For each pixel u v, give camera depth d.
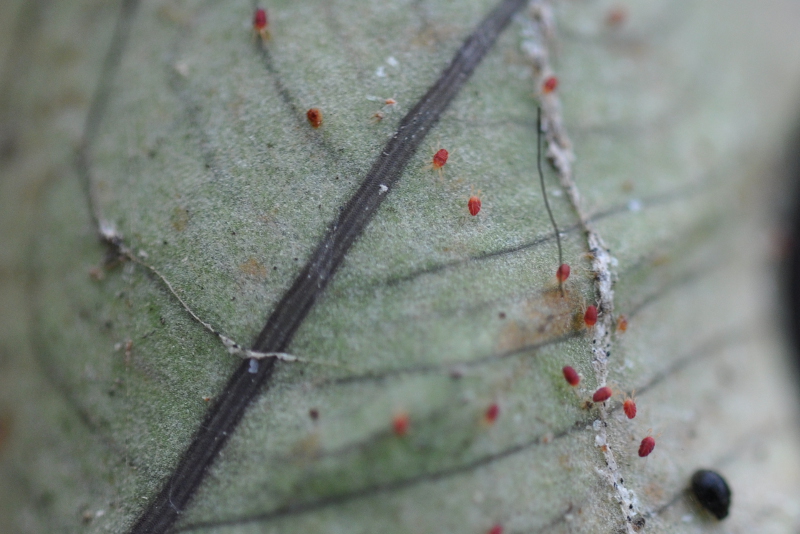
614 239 0.05
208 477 0.05
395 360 0.05
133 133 0.05
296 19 0.05
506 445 0.05
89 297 0.05
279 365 0.05
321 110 0.05
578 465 0.05
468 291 0.05
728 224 0.05
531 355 0.05
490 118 0.05
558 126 0.05
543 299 0.05
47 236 0.05
